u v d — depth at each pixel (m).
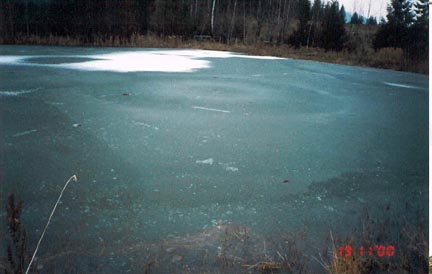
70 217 3.05
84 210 3.16
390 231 3.02
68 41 15.98
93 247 2.71
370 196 3.60
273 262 2.60
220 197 3.45
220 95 7.39
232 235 2.91
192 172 3.88
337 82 9.82
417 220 3.17
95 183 3.57
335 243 2.82
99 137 4.69
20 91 6.80
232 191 3.55
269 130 5.29
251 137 4.96
